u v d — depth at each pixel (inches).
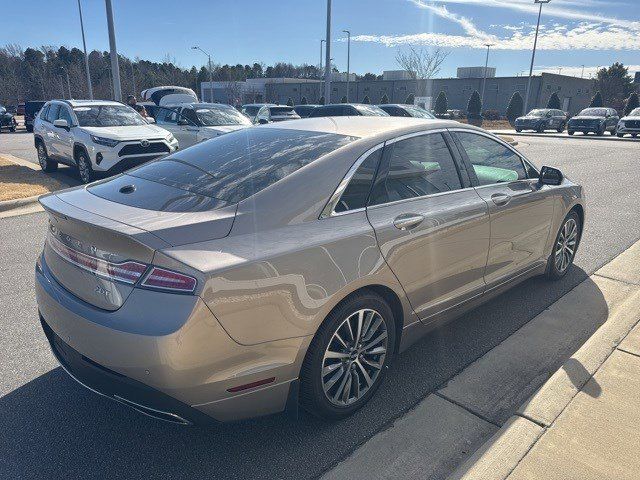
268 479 92.8
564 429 99.8
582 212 189.8
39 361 132.3
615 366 121.4
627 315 148.1
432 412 111.9
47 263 106.5
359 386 109.4
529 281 188.4
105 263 88.6
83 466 95.7
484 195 137.6
